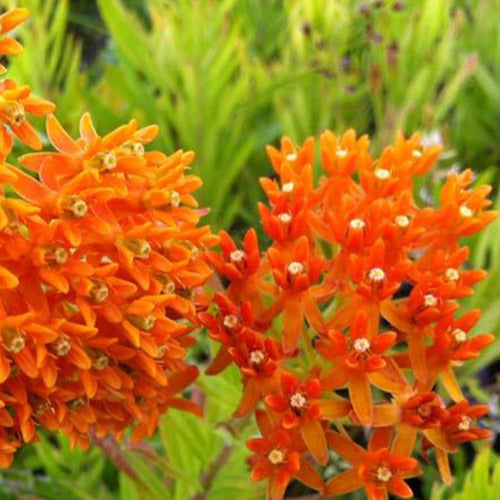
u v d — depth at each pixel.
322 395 0.19
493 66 0.35
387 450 0.19
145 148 0.30
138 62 0.30
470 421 0.19
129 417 0.19
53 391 0.18
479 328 0.28
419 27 0.29
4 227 0.17
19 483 0.27
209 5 0.30
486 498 0.24
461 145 0.34
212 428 0.24
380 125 0.30
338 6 0.31
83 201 0.18
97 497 0.28
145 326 0.18
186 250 0.18
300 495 0.28
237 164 0.29
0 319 0.17
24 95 0.17
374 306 0.19
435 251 0.20
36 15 0.30
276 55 0.35
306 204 0.20
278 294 0.20
